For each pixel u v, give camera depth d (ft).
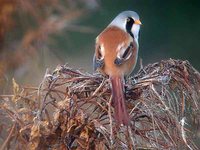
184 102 32.22
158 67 32.91
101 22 73.51
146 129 31.32
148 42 81.15
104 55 35.70
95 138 30.86
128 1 79.77
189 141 31.91
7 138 30.99
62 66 31.99
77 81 31.71
